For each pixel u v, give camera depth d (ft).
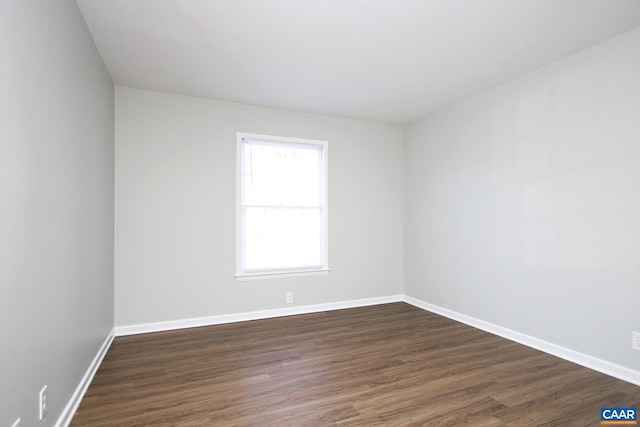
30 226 4.78
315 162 14.42
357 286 14.97
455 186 12.99
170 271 11.78
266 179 13.46
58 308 5.82
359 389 7.57
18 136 4.46
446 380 7.99
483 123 11.77
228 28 7.88
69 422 6.23
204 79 10.74
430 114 14.25
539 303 9.87
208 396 7.24
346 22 7.64
